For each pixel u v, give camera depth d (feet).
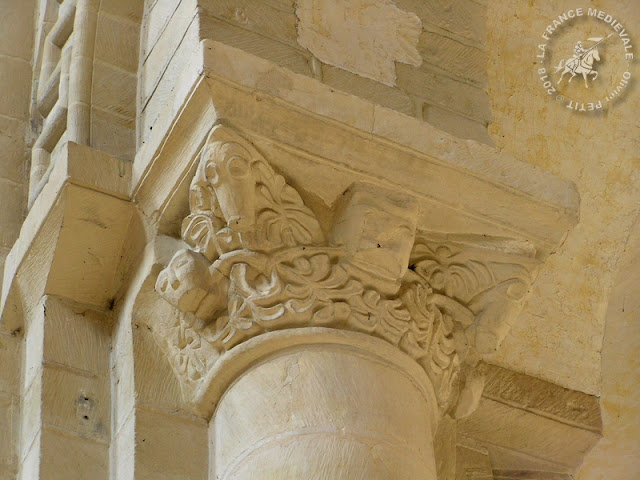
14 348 15.37
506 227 14.47
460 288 14.48
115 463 13.94
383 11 15.89
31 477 13.80
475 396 15.64
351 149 13.75
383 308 13.53
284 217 13.51
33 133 18.01
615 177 19.10
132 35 16.28
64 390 14.39
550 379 17.98
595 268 18.80
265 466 12.55
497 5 18.72
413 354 13.67
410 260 14.30
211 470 13.64
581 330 18.43
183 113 13.47
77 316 14.97
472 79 16.19
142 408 13.97
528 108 18.78
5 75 18.52
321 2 15.39
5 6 19.36
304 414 12.78
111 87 15.72
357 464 12.44
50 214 14.49
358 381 13.06
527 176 14.57
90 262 14.85
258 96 13.29
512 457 17.65
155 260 14.16
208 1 14.60
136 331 14.47
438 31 16.30
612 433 20.20
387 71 15.47
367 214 13.69
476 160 14.35
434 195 14.14
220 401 13.78
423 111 15.39
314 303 13.30
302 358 13.16
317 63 14.88
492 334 14.46
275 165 13.52
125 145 15.33
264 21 14.79
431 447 13.38
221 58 13.24
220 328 13.50
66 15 17.63
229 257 13.42
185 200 14.07
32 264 14.96
